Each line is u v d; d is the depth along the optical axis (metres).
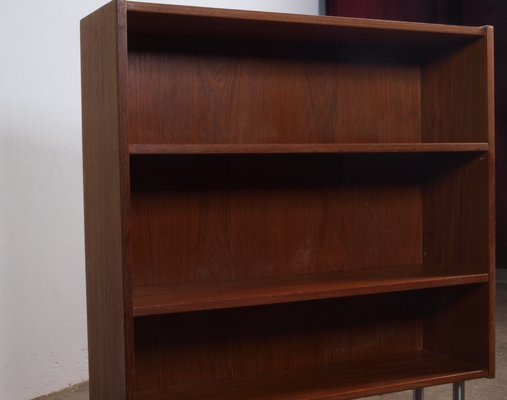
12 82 2.84
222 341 2.27
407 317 2.53
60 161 3.05
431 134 2.44
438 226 2.44
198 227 2.20
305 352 2.39
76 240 3.14
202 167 2.20
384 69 2.43
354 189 2.41
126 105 1.77
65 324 3.11
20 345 2.92
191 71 2.16
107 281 1.92
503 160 4.88
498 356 3.45
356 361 2.42
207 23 1.96
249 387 2.18
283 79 2.29
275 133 2.28
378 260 2.45
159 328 2.19
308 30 2.08
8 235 2.86
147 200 2.14
